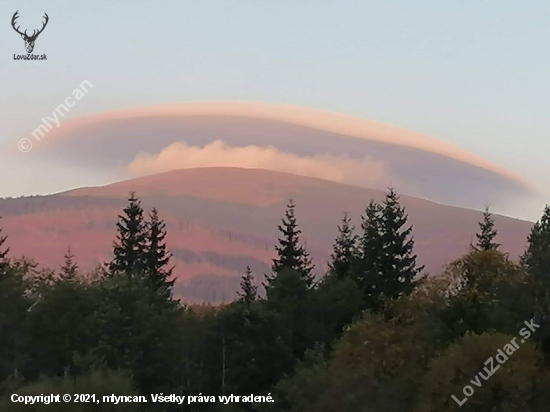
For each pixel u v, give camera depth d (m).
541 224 58.22
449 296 52.91
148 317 60.44
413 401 41.03
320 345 65.75
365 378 42.75
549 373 39.78
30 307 61.78
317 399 46.41
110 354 54.84
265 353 63.84
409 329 48.62
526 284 50.41
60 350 57.25
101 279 72.25
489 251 56.47
